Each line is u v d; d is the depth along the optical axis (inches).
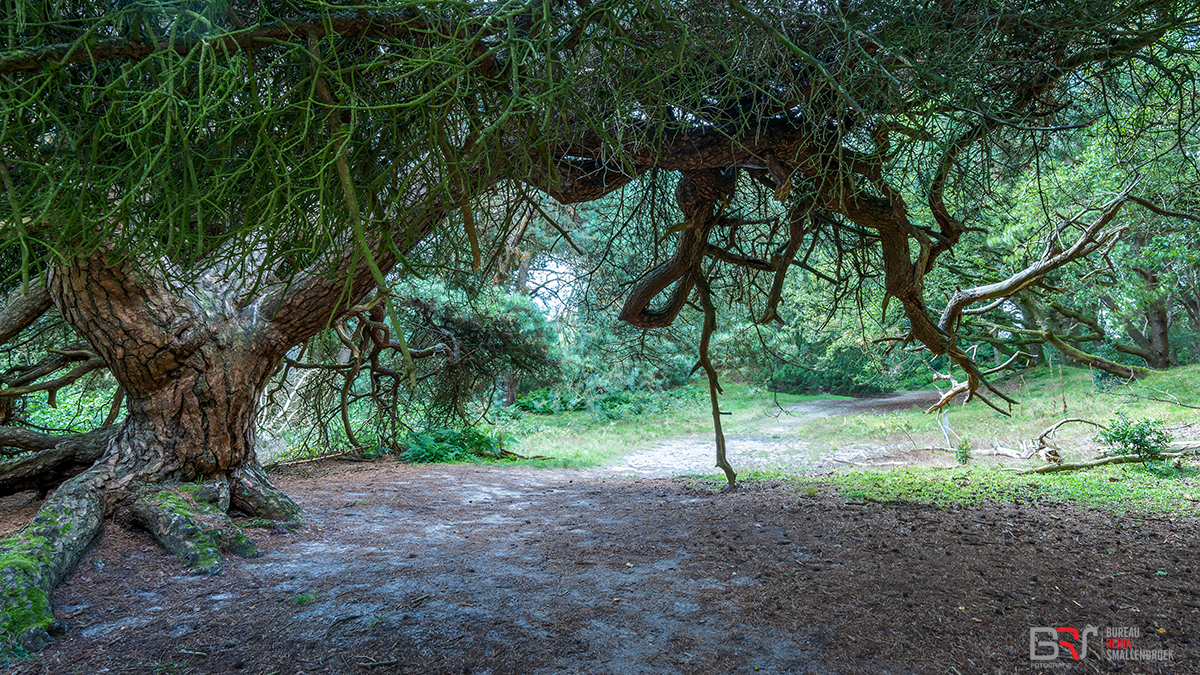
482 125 74.2
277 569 180.1
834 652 125.8
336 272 68.8
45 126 61.6
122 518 200.7
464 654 125.6
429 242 86.7
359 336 458.0
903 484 335.3
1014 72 116.6
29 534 171.0
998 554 190.5
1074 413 605.6
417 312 503.2
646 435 772.0
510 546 211.8
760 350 608.7
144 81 64.2
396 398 510.0
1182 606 146.9
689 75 106.0
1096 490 303.0
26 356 360.5
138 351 209.5
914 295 225.6
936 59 98.9
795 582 167.5
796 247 231.9
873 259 291.6
